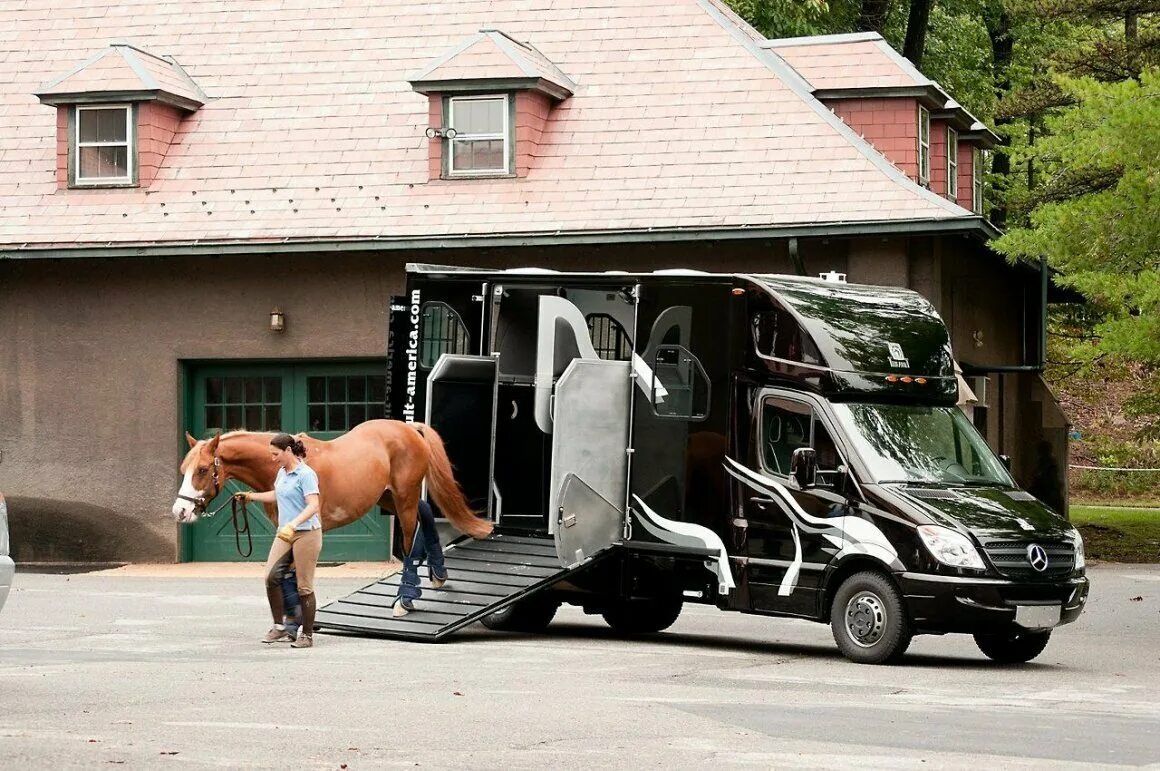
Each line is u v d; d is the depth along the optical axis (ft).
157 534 84.12
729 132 80.53
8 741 30.40
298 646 48.34
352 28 90.43
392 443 52.90
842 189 76.79
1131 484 144.66
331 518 51.34
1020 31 134.82
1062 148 62.54
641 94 83.35
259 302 83.51
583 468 51.98
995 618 44.78
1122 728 34.04
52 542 85.15
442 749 29.99
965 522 45.62
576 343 57.88
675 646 51.26
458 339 58.95
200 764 28.12
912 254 76.48
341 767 27.99
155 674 41.27
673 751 30.01
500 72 81.20
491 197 81.15
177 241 82.33
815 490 47.85
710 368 50.98
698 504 50.85
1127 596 68.08
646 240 77.20
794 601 48.11
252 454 50.72
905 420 49.39
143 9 94.12
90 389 85.30
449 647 49.52
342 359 82.74
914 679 42.75
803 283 51.19
